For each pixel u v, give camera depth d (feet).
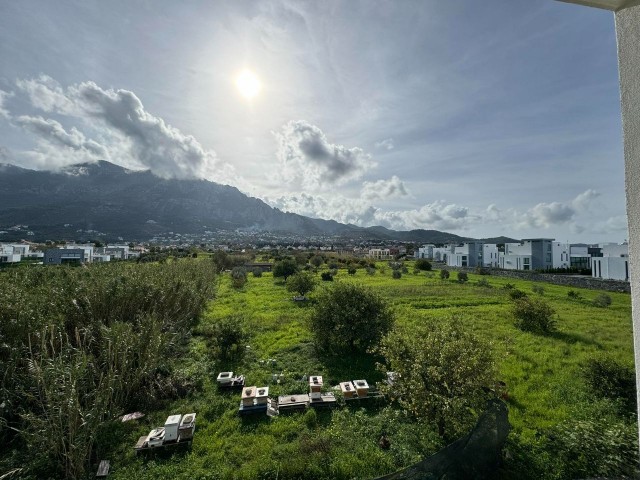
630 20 6.55
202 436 21.91
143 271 50.44
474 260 205.87
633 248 6.37
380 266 173.17
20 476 17.80
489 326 49.37
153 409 25.39
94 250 216.54
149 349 27.68
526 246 176.04
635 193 6.38
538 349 38.73
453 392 19.30
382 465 18.11
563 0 6.59
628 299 77.00
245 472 18.03
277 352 37.93
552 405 25.13
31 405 22.99
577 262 173.17
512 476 16.25
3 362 23.34
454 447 14.56
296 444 20.49
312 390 25.67
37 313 28.09
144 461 19.83
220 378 29.14
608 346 39.96
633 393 23.80
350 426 22.27
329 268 156.46
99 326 28.91
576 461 16.47
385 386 23.20
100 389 21.71
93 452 20.34
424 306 66.59
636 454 15.11
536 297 77.51
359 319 37.11
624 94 6.70
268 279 115.75
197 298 51.16
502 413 16.78
